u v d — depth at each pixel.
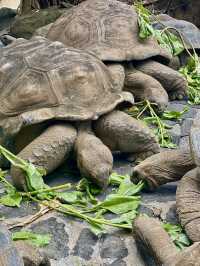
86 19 7.19
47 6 10.30
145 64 7.16
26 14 9.92
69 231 4.55
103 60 6.67
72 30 7.12
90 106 5.43
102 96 5.57
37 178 4.99
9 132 5.32
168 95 7.34
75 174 5.41
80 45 6.94
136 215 4.71
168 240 4.09
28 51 5.87
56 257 4.29
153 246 4.02
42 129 5.41
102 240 4.47
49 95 5.43
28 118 5.21
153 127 6.44
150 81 6.84
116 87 5.84
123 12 7.33
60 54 5.80
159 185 5.06
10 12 10.25
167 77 7.14
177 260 3.76
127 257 4.32
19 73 5.62
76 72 5.58
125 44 6.96
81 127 5.40
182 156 4.94
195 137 4.50
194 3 11.41
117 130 5.39
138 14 7.40
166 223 4.65
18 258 3.33
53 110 5.32
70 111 5.32
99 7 7.36
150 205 4.90
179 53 8.14
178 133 6.35
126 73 6.99
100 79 5.70
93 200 4.94
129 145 5.52
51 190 4.98
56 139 5.14
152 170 4.98
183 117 6.79
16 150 5.50
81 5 7.60
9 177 5.37
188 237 4.38
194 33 8.46
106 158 5.07
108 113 5.47
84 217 4.66
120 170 5.49
